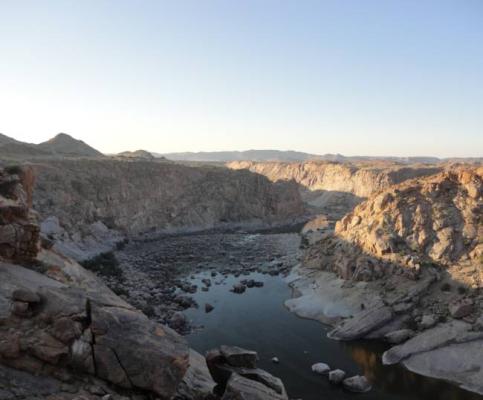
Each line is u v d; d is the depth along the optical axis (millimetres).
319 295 48094
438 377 31516
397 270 44500
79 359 14109
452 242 44094
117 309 15789
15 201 23312
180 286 54938
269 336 39344
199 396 17781
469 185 47781
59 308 14914
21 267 21172
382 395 29469
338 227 60750
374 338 38438
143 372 14328
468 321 35750
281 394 18250
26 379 13164
